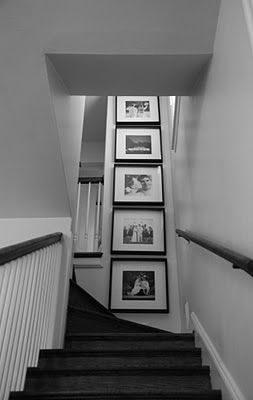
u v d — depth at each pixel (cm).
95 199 374
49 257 178
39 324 158
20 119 171
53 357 167
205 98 165
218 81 143
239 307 116
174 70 171
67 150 199
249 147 105
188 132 213
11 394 121
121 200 325
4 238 213
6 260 110
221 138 137
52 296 186
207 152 161
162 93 198
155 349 176
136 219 318
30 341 143
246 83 107
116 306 285
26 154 185
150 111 369
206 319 167
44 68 155
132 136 355
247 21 105
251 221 103
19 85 159
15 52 152
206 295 168
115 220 318
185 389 150
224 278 135
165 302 286
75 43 153
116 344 194
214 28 148
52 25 148
